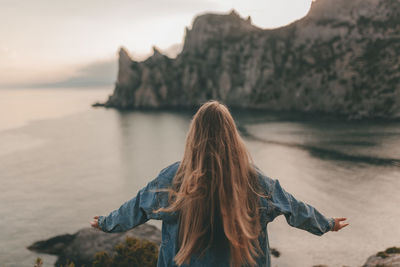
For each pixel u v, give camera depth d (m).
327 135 86.88
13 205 46.72
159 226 29.03
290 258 26.58
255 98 143.25
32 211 43.84
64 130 125.44
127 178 60.81
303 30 145.38
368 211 38.47
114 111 166.12
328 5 145.50
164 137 101.56
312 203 42.59
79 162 75.62
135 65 170.62
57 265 24.86
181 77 159.88
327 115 118.56
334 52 132.62
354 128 93.81
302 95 131.62
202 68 156.50
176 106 158.62
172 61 169.12
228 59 151.75
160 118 135.88
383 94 110.19
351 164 60.59
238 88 146.12
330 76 126.06
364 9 137.12
